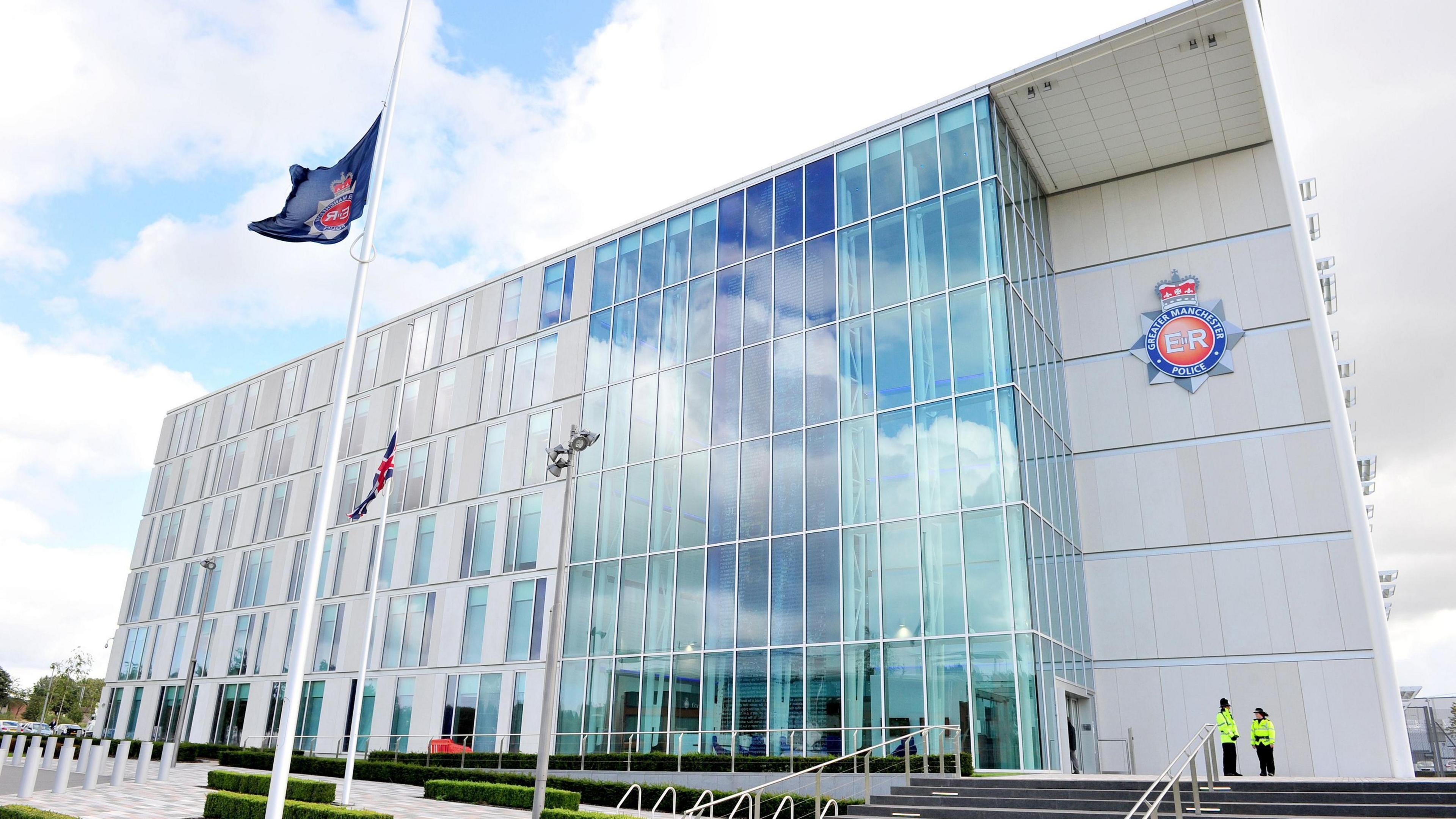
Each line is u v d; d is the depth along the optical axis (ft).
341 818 51.29
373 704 127.85
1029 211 99.60
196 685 157.07
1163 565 90.89
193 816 57.26
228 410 181.06
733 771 79.71
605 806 74.49
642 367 113.70
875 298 93.56
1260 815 45.68
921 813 53.83
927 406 86.43
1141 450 95.14
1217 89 90.17
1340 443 63.98
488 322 138.00
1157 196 102.12
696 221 114.11
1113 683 89.81
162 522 185.37
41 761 105.50
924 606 80.74
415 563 132.57
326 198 51.31
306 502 153.89
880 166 97.91
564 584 110.83
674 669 96.02
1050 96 91.81
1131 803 49.52
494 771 89.61
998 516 79.25
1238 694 84.33
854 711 81.71
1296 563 85.30
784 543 91.56
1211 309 95.76
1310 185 96.32
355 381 155.94
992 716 74.64
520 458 124.67
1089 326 101.40
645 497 106.63
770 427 97.09
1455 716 127.13
